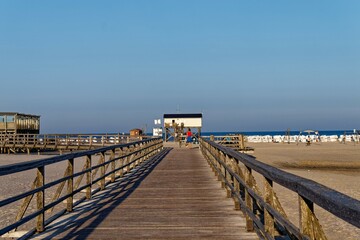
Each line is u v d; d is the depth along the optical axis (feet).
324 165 92.43
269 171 12.45
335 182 58.70
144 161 61.16
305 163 96.02
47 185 19.72
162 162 63.05
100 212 24.06
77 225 20.81
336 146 169.27
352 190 49.93
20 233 20.57
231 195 28.81
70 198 24.23
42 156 113.80
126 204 26.66
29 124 152.35
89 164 28.96
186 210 24.44
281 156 114.73
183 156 78.18
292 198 40.57
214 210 24.32
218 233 18.92
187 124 165.37
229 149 25.68
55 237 18.51
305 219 9.00
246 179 18.28
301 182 9.09
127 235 18.76
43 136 134.62
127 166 46.68
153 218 22.31
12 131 140.15
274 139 222.07
